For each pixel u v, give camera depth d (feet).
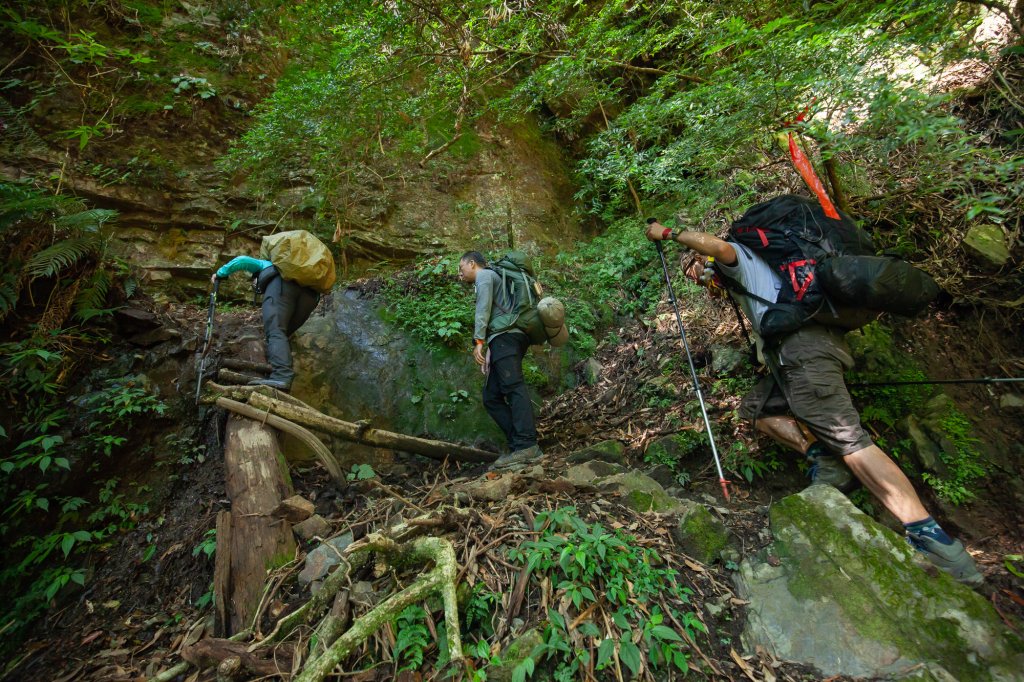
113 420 9.77
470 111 20.15
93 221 10.75
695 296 14.56
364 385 12.94
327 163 15.44
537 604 6.79
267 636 6.78
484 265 12.07
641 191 19.31
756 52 8.83
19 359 9.20
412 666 6.11
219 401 10.01
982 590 7.23
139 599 8.23
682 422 11.62
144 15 16.52
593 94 17.06
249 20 17.65
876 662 6.25
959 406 10.17
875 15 8.77
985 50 10.17
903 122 7.34
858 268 7.86
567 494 9.06
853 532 7.46
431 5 13.39
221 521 8.27
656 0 15.49
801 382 8.43
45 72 14.35
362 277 16.44
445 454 11.57
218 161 15.43
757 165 13.46
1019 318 10.85
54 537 8.39
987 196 7.57
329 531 8.54
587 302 16.74
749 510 9.48
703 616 7.10
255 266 11.43
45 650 7.55
